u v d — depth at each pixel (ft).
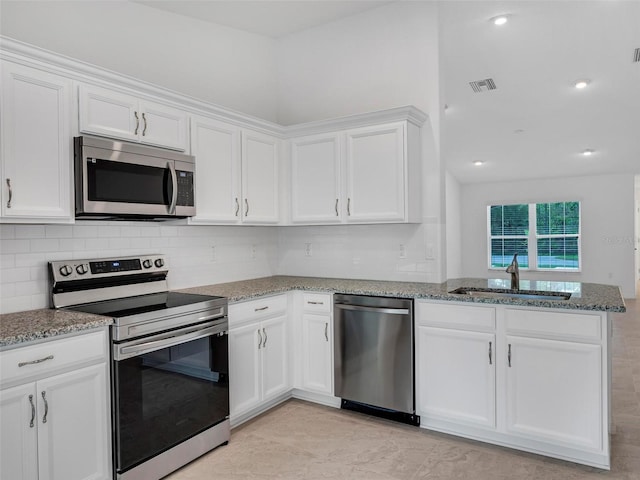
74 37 8.52
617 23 10.91
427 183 10.82
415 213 10.46
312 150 11.22
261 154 10.94
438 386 8.82
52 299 7.59
